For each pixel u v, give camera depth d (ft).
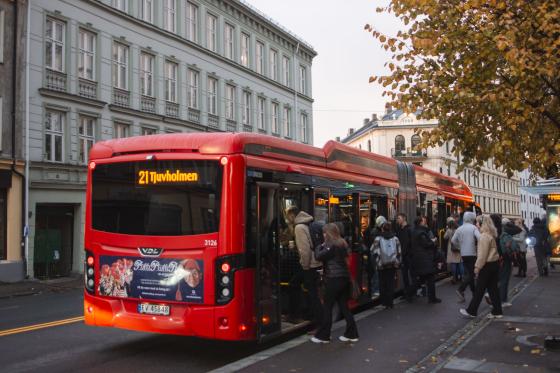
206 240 24.25
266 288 25.88
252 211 25.18
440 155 248.73
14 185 72.59
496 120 28.78
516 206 343.26
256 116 130.31
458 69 28.94
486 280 34.53
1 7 72.28
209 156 24.71
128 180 26.13
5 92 72.28
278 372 22.61
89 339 30.12
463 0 28.86
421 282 42.22
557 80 27.94
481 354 25.13
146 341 29.60
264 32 134.72
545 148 28.35
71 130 81.05
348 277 28.14
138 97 94.73
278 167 27.76
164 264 24.86
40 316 39.50
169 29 103.35
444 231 62.18
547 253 61.46
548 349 25.84
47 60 79.05
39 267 76.38
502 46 25.11
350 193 37.06
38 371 23.56
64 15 80.89
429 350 26.48
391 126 256.32
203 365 24.73
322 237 30.12
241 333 23.93
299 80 152.25
